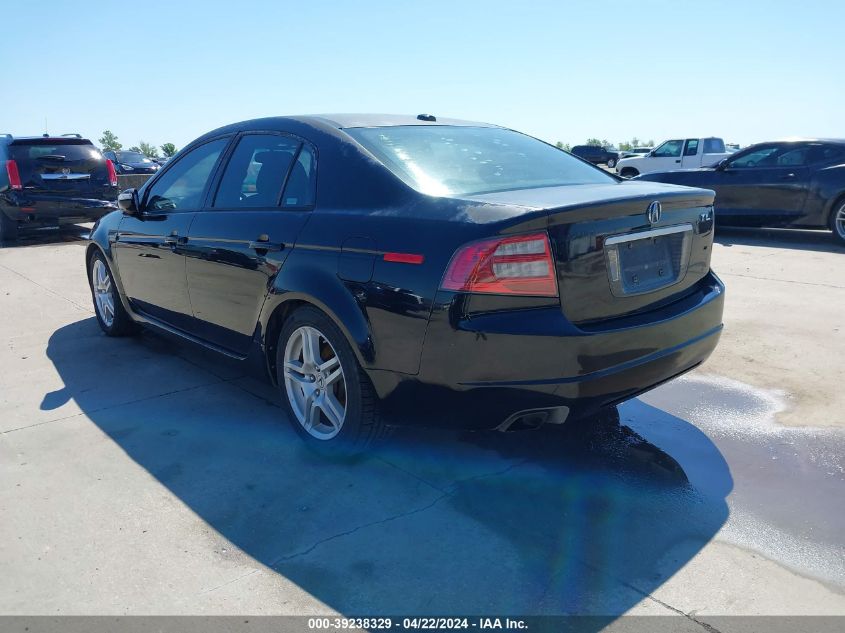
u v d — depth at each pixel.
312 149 3.35
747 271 7.45
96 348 4.98
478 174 3.19
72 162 10.67
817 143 9.44
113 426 3.60
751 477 3.05
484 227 2.53
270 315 3.34
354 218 2.96
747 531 2.64
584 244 2.62
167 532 2.64
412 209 2.80
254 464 3.18
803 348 4.78
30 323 5.70
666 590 2.31
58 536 2.62
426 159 3.21
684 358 3.04
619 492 2.93
